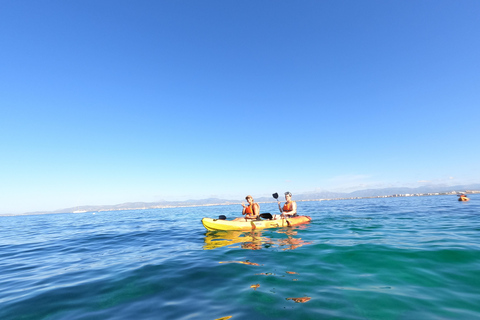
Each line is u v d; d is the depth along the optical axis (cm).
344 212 1661
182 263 474
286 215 978
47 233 1259
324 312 254
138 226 1395
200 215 2425
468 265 378
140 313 272
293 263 434
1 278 445
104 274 431
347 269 389
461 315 240
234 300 293
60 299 325
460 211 1352
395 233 691
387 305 264
